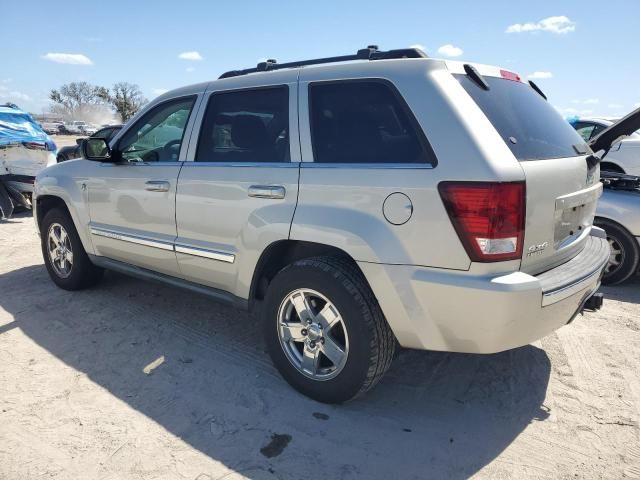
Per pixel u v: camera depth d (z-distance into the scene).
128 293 4.86
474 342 2.54
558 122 3.26
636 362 3.61
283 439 2.71
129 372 3.38
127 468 2.47
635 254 5.08
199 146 3.58
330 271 2.83
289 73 3.21
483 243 2.38
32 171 8.62
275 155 3.14
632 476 2.48
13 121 8.65
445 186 2.44
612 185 5.39
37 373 3.35
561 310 2.66
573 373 3.45
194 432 2.76
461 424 2.88
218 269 3.45
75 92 88.56
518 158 2.50
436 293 2.50
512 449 2.67
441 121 2.53
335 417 2.91
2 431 2.73
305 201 2.92
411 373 3.44
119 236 4.12
